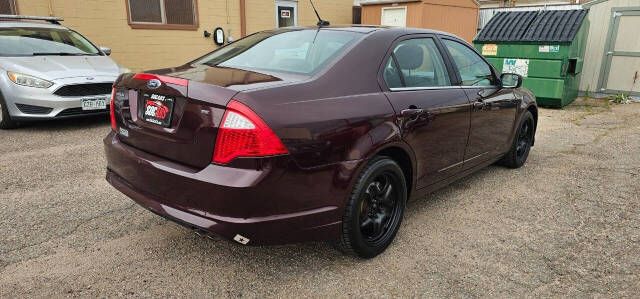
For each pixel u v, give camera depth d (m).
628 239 3.18
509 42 8.77
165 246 2.90
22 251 2.77
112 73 6.23
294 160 2.24
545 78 8.55
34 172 4.23
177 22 10.44
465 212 3.62
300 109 2.31
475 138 3.71
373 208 2.83
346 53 2.75
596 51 10.19
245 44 3.28
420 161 3.05
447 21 13.80
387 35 3.06
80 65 6.17
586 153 5.55
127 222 3.23
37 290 2.38
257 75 2.56
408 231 3.24
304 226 2.36
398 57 3.04
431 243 3.06
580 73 9.92
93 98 5.91
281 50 2.97
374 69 2.81
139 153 2.57
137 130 2.61
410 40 3.22
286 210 2.28
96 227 3.13
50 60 6.10
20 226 3.10
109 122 6.57
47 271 2.56
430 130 3.07
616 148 5.81
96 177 4.15
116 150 2.74
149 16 9.95
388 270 2.70
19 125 6.06
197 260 2.74
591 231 3.31
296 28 3.35
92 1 9.05
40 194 3.69
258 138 2.14
